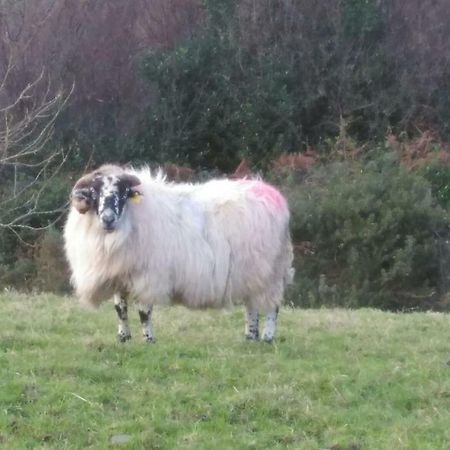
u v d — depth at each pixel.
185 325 10.98
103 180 8.97
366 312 13.53
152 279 9.14
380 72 30.20
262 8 31.03
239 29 30.83
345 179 23.89
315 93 30.08
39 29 29.39
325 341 10.34
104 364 8.62
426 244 22.41
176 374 8.48
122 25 31.55
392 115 30.09
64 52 29.45
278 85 29.73
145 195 9.21
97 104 29.48
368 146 28.44
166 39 31.84
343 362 9.15
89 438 7.14
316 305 20.88
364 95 30.39
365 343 10.20
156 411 7.60
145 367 8.59
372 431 7.43
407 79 29.98
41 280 21.72
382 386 8.41
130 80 30.02
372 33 30.73
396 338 10.67
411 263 21.89
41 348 9.33
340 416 7.65
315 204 22.78
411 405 8.04
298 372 8.60
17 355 8.88
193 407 7.72
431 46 30.73
